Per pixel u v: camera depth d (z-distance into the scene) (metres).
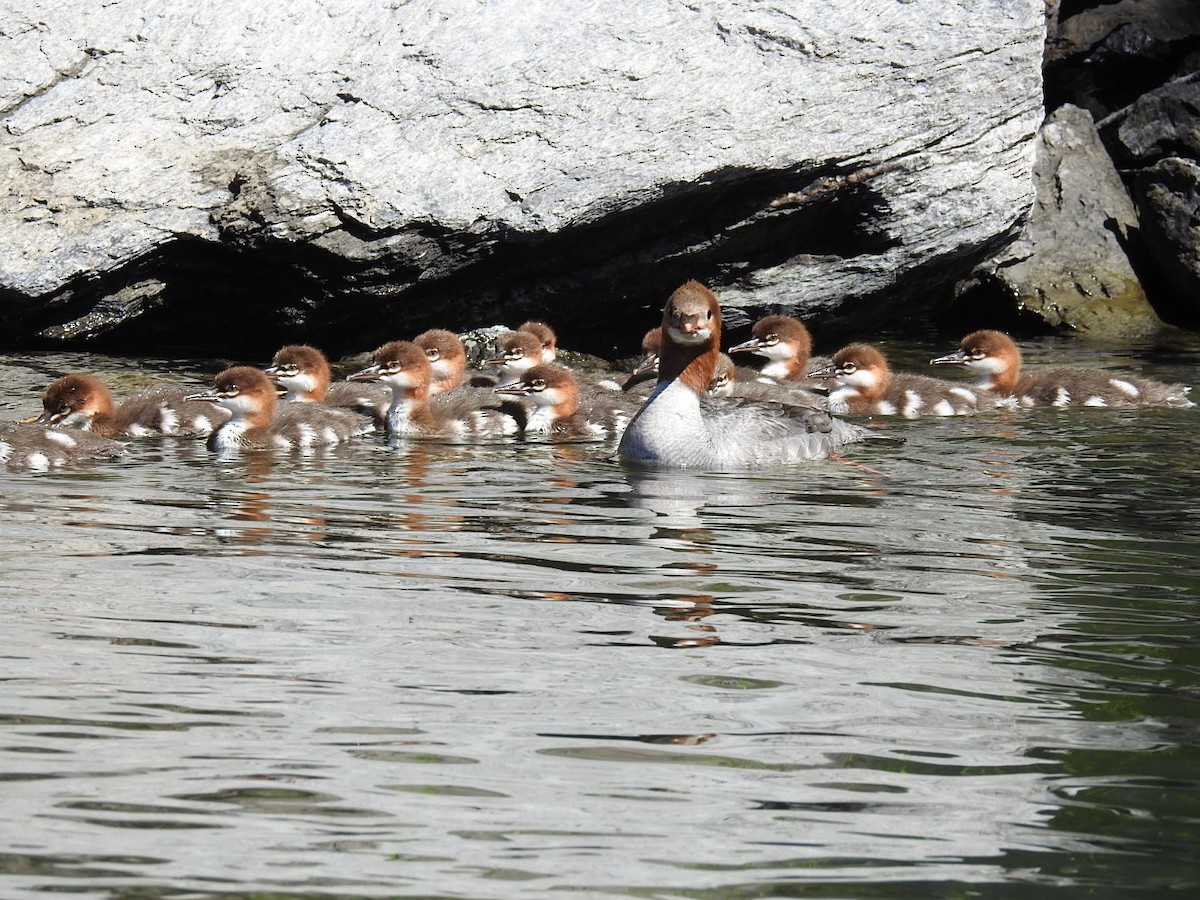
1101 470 14.93
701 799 6.71
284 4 21.14
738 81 21.41
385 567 10.61
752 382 19.41
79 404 16.42
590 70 21.12
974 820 6.57
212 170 20.80
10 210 20.52
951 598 10.02
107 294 21.33
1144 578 10.64
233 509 12.66
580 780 6.89
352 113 20.86
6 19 20.83
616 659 8.56
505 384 18.83
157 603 9.52
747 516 12.59
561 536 11.72
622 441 15.65
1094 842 6.38
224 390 15.98
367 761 7.04
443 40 21.06
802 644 8.92
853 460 15.45
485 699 7.88
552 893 5.86
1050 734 7.55
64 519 12.08
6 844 6.13
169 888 5.82
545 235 21.08
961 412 18.77
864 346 19.30
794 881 6.00
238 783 6.76
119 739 7.21
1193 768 7.15
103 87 20.83
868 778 6.98
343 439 16.88
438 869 6.03
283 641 8.78
